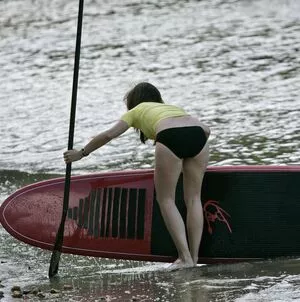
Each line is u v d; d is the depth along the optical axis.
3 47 65.19
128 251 23.02
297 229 22.61
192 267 21.64
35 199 23.56
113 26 70.94
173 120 21.39
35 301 18.69
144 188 23.06
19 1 89.31
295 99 43.91
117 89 48.94
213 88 47.62
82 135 39.16
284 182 22.67
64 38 67.25
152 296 18.56
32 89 50.25
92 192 23.31
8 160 35.38
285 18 70.12
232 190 22.72
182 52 58.91
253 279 19.50
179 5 79.94
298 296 17.80
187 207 22.03
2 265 23.00
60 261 23.47
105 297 18.69
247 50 58.16
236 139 36.66
